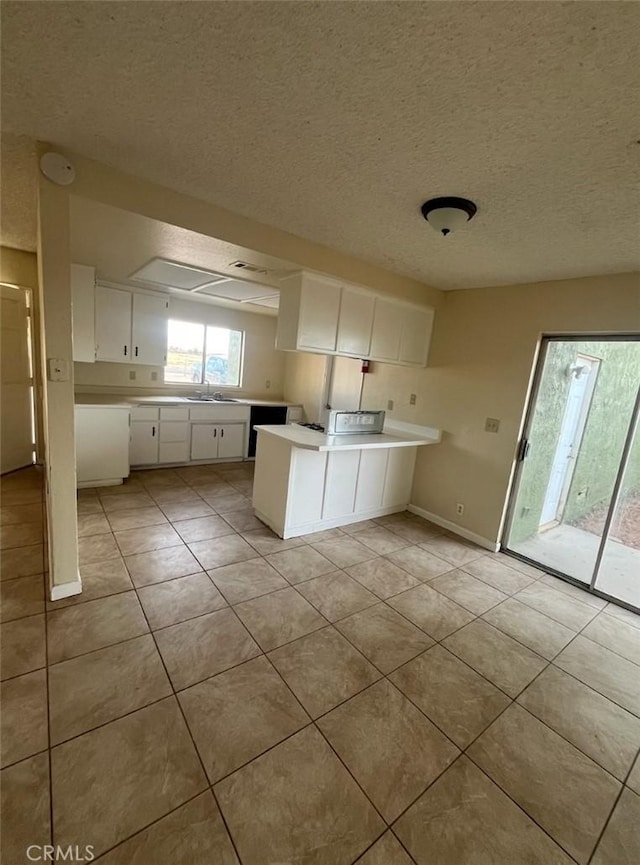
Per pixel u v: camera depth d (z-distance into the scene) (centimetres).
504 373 332
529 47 99
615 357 306
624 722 175
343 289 309
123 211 196
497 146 143
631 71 101
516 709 176
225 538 313
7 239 341
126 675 172
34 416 430
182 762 138
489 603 259
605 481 329
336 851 117
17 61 121
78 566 238
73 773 130
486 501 346
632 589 287
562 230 206
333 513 352
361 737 155
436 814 130
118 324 421
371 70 113
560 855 122
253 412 547
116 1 98
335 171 175
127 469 412
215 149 166
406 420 416
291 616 225
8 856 108
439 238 238
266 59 113
